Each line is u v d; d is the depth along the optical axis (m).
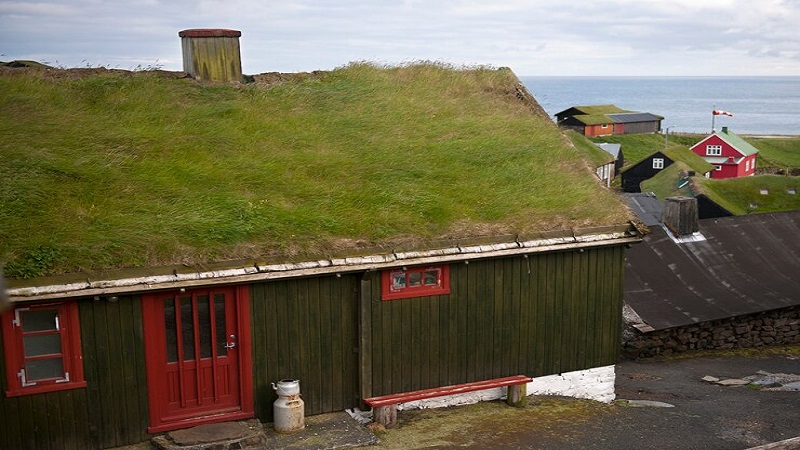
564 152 14.62
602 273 13.05
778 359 19.17
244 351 10.48
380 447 10.45
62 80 13.30
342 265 10.65
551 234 12.23
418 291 11.52
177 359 10.22
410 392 11.67
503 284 12.21
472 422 11.68
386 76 16.36
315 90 14.83
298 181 11.78
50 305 9.27
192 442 9.66
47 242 9.25
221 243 10.13
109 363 9.70
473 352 12.14
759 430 12.58
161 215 10.20
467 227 11.73
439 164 13.12
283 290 10.62
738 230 24.06
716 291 20.80
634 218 13.03
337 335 11.12
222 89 14.11
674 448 11.44
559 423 11.93
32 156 10.45
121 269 9.43
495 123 15.15
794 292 21.23
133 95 13.12
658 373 17.39
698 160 74.94
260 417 10.73
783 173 93.81
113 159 11.05
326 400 11.18
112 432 9.81
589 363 13.22
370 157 12.80
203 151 11.95
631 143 104.75
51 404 9.43
